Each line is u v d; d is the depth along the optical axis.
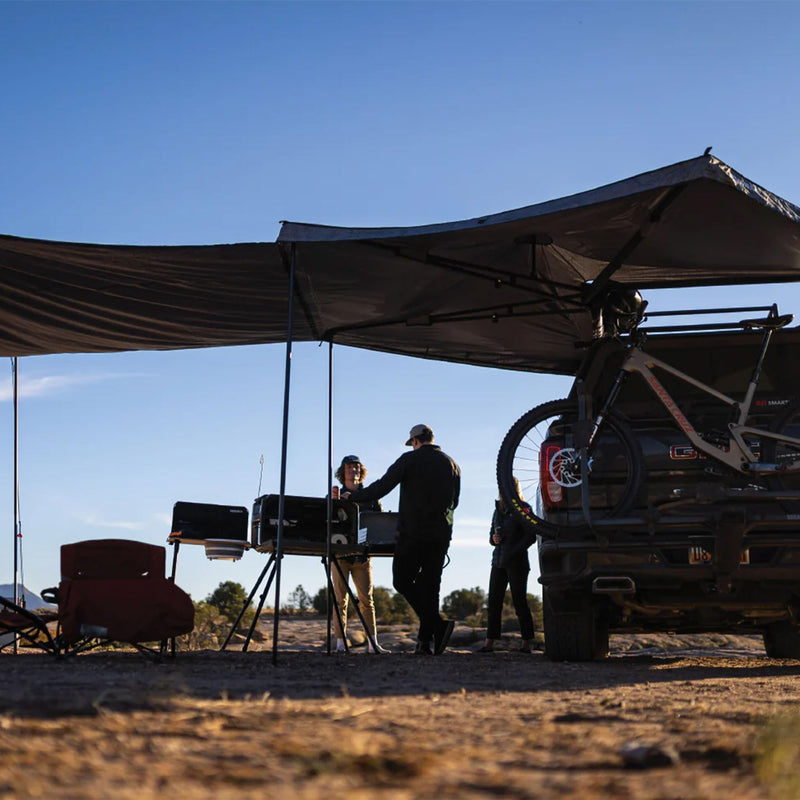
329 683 4.65
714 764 2.57
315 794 2.06
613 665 6.67
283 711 3.42
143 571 6.48
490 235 7.00
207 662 6.45
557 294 8.99
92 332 9.30
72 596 6.30
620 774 2.41
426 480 8.22
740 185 6.09
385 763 2.45
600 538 6.47
